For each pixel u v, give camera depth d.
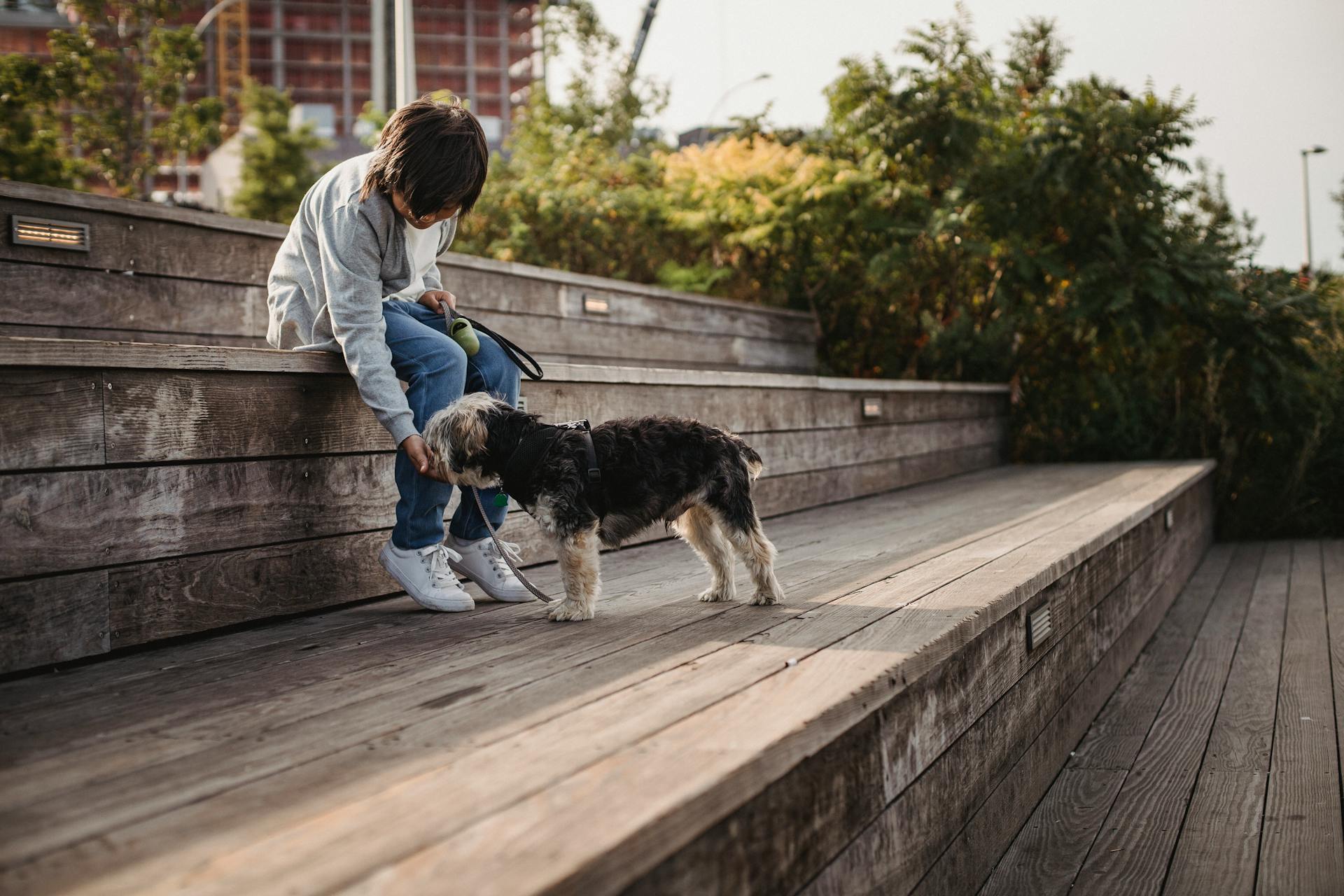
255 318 5.01
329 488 3.17
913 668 2.19
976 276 10.75
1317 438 9.12
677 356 8.22
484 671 2.29
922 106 10.30
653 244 11.02
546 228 10.84
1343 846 2.76
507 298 6.45
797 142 12.15
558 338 6.90
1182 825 2.94
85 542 2.48
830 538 4.68
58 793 1.55
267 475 2.96
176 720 1.96
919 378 10.47
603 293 7.34
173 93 16.53
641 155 13.04
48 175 13.40
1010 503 6.00
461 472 2.90
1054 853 2.79
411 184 2.89
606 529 2.99
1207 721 3.94
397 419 2.91
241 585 2.87
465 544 3.27
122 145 16.05
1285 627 5.52
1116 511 5.06
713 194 10.48
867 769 1.99
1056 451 10.14
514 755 1.65
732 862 1.50
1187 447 9.72
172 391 2.69
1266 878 2.59
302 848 1.30
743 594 3.29
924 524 5.09
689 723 1.77
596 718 1.84
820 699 1.87
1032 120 10.69
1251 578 7.23
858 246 10.55
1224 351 9.63
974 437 9.09
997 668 2.83
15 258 4.04
